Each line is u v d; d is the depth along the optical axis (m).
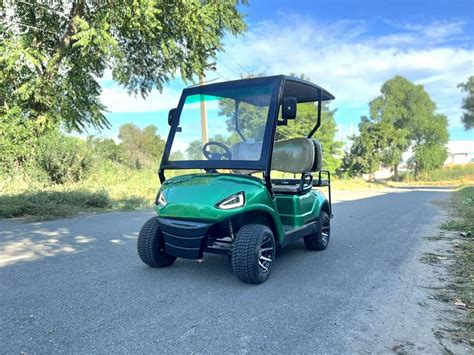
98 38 13.23
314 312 3.81
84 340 3.16
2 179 12.82
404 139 56.75
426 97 61.25
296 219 5.65
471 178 61.72
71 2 15.21
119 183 16.89
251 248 4.45
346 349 3.08
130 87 18.44
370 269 5.40
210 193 4.52
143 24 14.21
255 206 4.57
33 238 7.25
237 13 17.50
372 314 3.77
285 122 5.34
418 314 3.78
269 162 4.79
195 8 14.60
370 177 55.50
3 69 13.63
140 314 3.70
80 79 15.52
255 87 5.16
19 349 3.00
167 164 5.46
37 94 14.39
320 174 6.67
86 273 5.00
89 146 17.55
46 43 16.03
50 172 15.22
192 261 5.63
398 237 7.85
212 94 5.43
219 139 5.25
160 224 4.74
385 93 61.12
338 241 7.43
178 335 3.28
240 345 3.12
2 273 4.97
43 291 4.30
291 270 5.32
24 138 14.35
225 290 4.41
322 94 6.37
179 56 16.67
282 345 3.13
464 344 3.18
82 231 7.99
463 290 4.47
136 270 5.16
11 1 14.62
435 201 17.62
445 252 6.44
